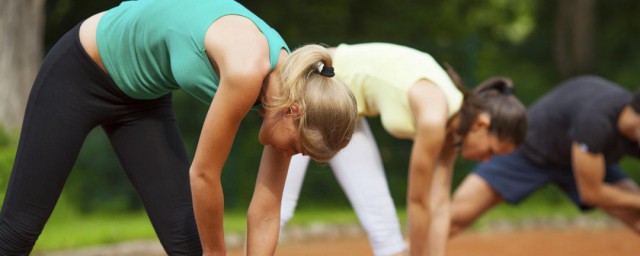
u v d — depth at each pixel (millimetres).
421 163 4398
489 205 6254
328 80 3199
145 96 3664
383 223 4812
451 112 4555
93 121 3664
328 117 3154
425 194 4484
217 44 3227
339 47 4887
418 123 4391
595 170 5707
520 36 18953
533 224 11383
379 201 4812
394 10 16172
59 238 8273
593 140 5621
